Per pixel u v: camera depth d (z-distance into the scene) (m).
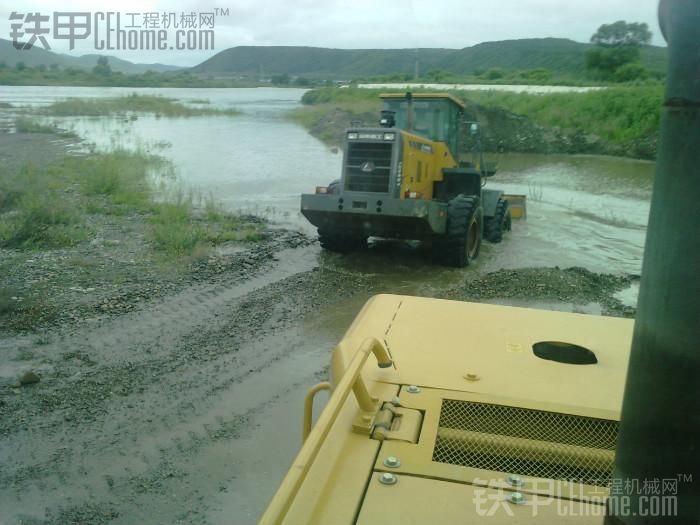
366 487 1.55
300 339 6.19
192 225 10.68
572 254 10.05
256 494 3.73
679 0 0.99
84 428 4.45
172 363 5.57
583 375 2.15
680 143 1.01
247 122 34.44
